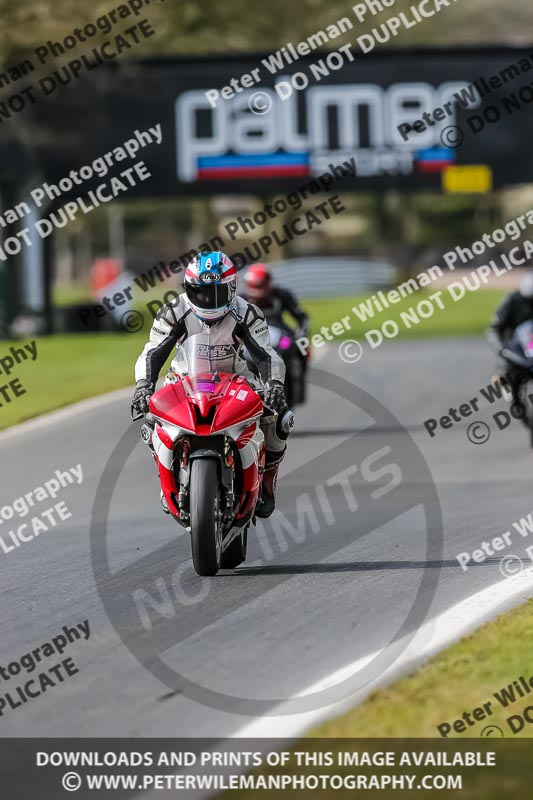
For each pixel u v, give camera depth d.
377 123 97.19
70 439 48.62
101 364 77.56
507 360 44.28
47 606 22.31
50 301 105.50
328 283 157.00
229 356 24.42
